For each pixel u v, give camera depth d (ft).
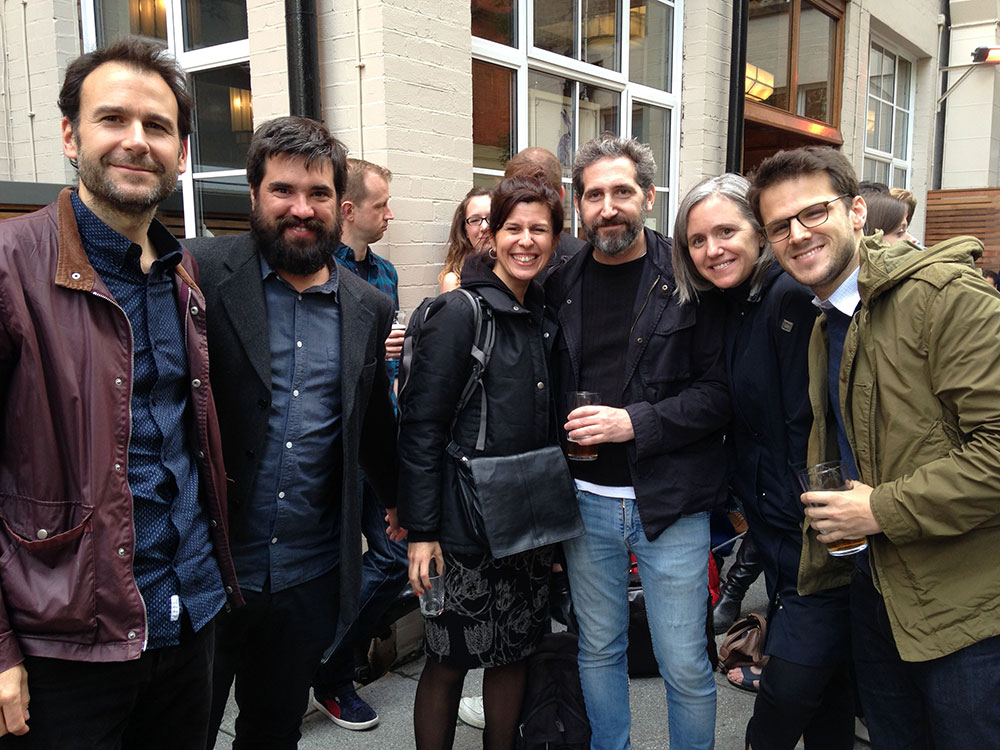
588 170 6.59
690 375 6.61
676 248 6.43
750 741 6.50
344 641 8.25
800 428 6.09
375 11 9.19
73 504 4.03
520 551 6.15
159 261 4.52
